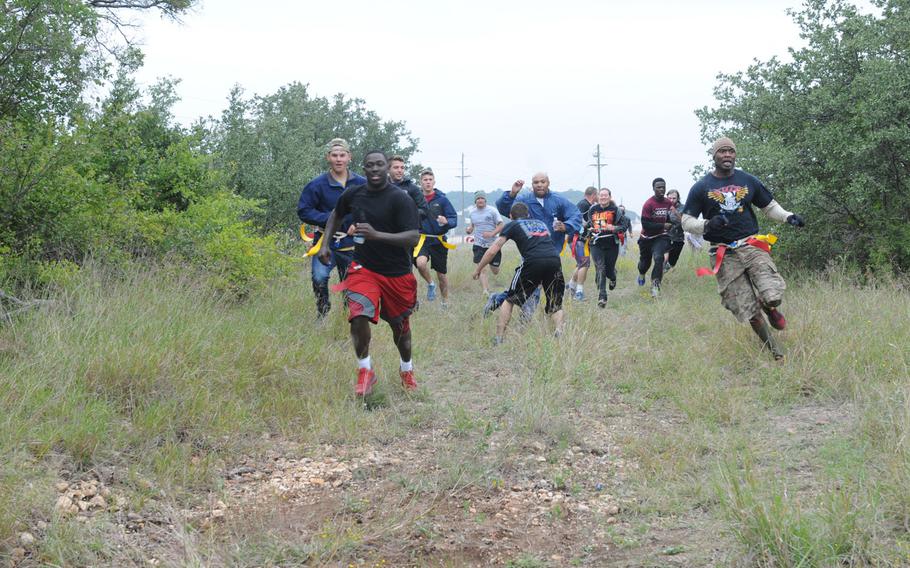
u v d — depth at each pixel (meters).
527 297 8.65
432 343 8.24
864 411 5.38
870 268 11.74
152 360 5.72
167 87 11.85
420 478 4.72
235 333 6.91
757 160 12.10
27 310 6.39
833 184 12.22
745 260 7.29
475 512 4.32
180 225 9.35
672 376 6.82
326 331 7.88
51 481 4.23
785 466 4.63
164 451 4.81
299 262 11.22
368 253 6.19
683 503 4.26
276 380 6.26
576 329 7.89
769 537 3.49
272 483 4.68
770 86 12.77
